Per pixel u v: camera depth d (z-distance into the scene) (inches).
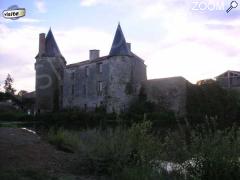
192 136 347.6
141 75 2094.0
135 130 409.4
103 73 2027.6
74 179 325.4
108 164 369.7
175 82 1766.7
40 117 1697.8
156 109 1795.0
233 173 312.0
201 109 1648.6
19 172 313.3
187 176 324.2
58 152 438.0
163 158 366.6
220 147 322.7
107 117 1589.6
